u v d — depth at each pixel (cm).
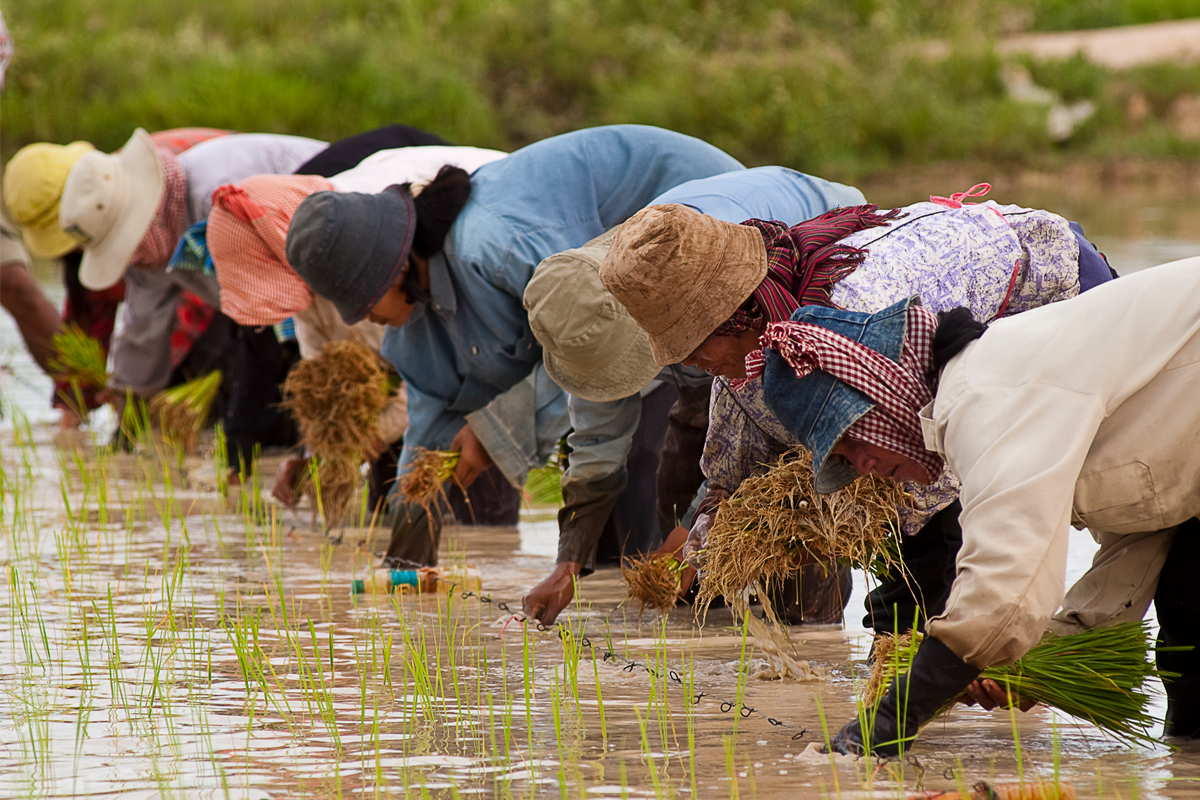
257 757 1281
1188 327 1169
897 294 1348
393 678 1548
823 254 1351
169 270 2406
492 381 1897
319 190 2153
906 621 1614
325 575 2042
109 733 1351
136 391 3102
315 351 2298
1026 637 1142
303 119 8775
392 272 1816
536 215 1838
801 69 9606
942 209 1426
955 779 1199
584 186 1878
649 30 10175
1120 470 1182
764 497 1420
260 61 9156
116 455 3123
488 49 9862
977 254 1388
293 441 3088
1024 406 1154
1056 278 1425
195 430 3055
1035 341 1181
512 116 9606
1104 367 1162
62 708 1430
